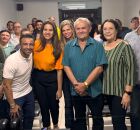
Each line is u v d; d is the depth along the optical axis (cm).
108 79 260
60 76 304
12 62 271
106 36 263
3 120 234
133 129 265
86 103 271
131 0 880
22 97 290
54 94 313
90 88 263
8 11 888
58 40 304
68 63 270
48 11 1043
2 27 794
